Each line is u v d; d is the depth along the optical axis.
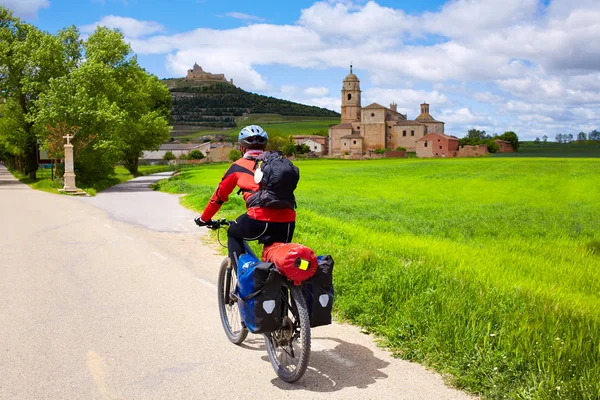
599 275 9.16
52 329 6.01
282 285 4.62
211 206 5.16
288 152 151.25
